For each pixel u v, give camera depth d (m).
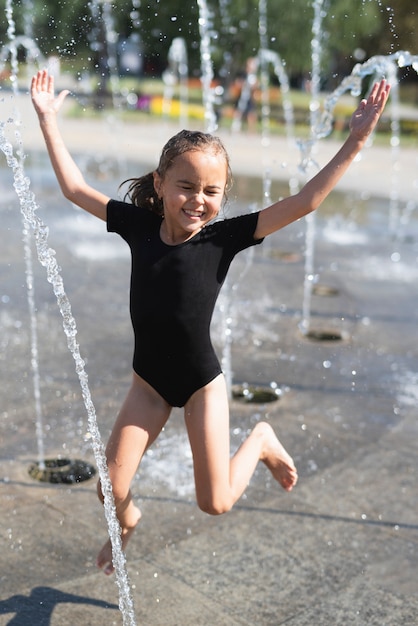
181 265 2.73
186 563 3.18
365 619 2.88
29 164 14.11
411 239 10.09
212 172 2.64
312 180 2.73
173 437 4.34
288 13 21.97
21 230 9.14
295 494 3.77
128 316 6.34
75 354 2.97
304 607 2.94
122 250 8.58
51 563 3.14
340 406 4.83
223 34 22.94
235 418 4.59
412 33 22.14
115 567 2.80
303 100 29.98
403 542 3.39
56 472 3.86
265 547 3.31
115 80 27.72
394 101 23.70
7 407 4.55
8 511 3.50
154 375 2.81
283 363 5.50
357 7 21.30
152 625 2.79
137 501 3.65
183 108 24.14
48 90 3.08
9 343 5.55
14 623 2.76
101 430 4.33
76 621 2.79
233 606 2.93
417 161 18.27
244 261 8.33
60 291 2.95
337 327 6.35
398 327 6.45
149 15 15.82
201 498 2.81
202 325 2.76
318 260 8.65
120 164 14.65
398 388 5.17
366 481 3.92
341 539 3.39
